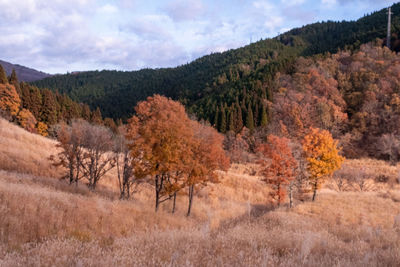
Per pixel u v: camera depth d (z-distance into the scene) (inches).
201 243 240.1
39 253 177.2
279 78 4879.4
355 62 4601.4
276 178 1071.0
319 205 871.1
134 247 214.8
